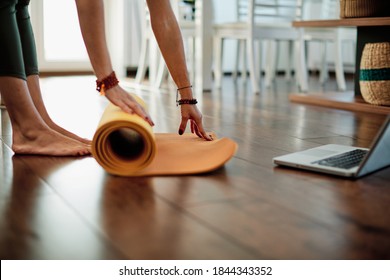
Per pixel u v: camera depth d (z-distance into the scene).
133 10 5.48
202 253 0.82
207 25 3.86
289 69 5.27
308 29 4.16
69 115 2.38
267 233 0.91
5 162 1.41
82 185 1.20
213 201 1.08
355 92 3.22
